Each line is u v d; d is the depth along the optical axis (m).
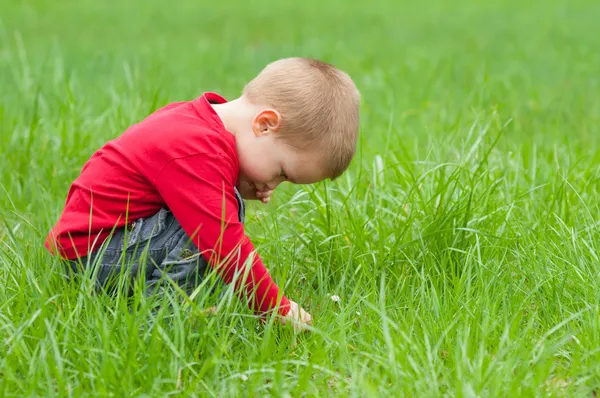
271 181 3.52
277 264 3.95
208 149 3.32
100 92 7.21
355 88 3.59
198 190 3.32
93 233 3.44
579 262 3.79
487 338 3.26
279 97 3.38
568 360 3.28
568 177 4.85
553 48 11.90
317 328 3.28
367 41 12.88
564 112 7.52
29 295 3.45
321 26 14.82
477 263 3.92
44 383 2.95
